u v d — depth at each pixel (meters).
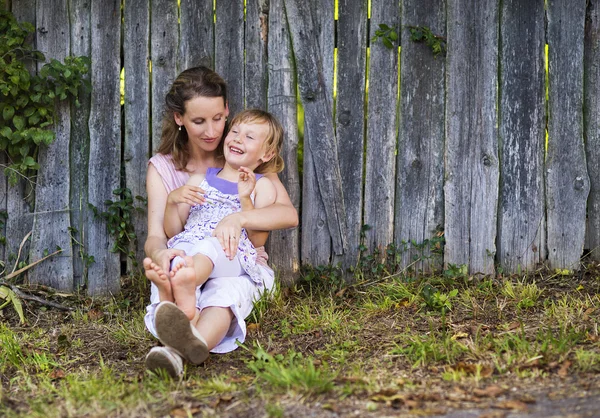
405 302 3.90
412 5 4.13
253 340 3.49
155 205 3.85
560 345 2.96
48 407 2.71
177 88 3.70
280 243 4.29
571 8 4.09
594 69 4.13
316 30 4.18
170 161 3.93
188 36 4.20
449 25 4.14
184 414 2.57
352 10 4.15
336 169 4.23
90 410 2.65
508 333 3.29
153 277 3.03
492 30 4.12
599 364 2.81
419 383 2.78
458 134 4.19
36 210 4.25
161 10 4.18
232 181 3.73
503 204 4.21
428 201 4.24
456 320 3.60
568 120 4.14
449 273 4.16
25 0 4.17
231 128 3.70
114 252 4.29
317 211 4.28
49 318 4.05
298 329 3.60
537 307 3.72
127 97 4.22
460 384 2.72
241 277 3.47
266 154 3.72
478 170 4.19
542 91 4.14
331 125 4.21
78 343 3.61
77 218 4.28
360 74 4.18
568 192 4.17
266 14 4.19
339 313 3.81
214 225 3.62
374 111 4.20
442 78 4.17
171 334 2.89
